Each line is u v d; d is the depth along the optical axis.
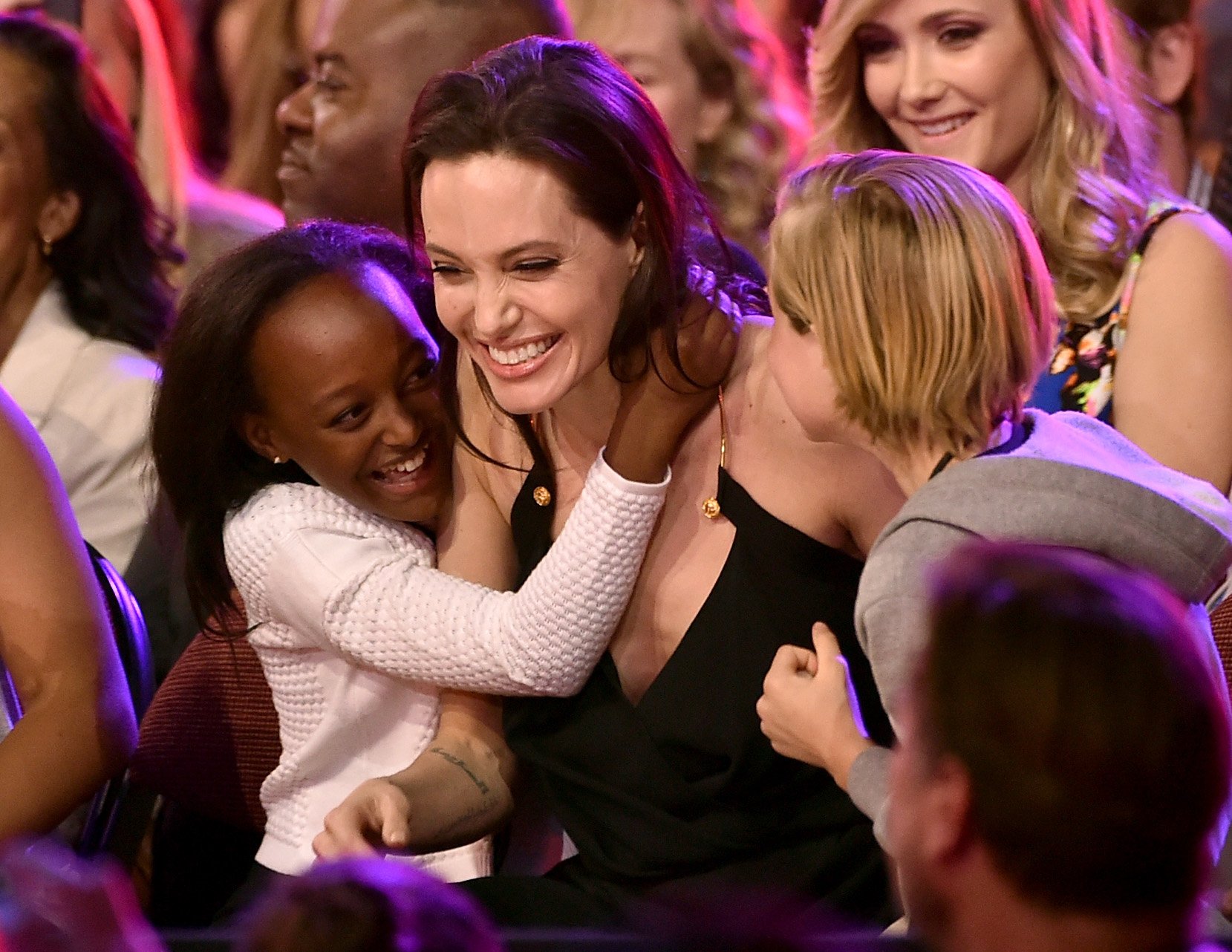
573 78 5.43
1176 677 3.06
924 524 5.02
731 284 6.22
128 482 8.92
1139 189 8.19
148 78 10.95
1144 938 3.12
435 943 2.87
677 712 6.09
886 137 8.72
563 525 6.36
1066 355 7.90
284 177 10.15
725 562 6.06
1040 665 3.08
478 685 6.10
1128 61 8.84
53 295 9.17
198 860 7.34
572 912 6.09
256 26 12.06
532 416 6.27
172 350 6.25
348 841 5.66
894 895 5.95
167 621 8.55
